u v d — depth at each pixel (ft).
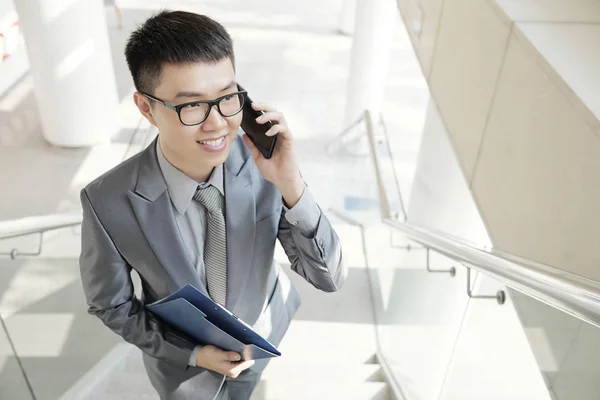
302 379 11.39
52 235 10.16
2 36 22.59
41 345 9.36
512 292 5.74
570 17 6.59
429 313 9.05
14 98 23.22
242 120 4.83
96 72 19.75
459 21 8.51
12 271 8.94
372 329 14.06
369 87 21.66
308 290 15.06
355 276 15.76
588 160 4.79
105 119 20.89
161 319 5.77
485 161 7.27
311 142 23.38
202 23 4.06
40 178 19.48
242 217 5.19
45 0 17.89
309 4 35.53
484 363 6.72
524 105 6.07
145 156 5.06
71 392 9.87
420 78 25.91
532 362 6.63
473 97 7.75
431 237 7.86
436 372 8.57
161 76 4.00
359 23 20.61
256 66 28.09
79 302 10.92
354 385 11.19
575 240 5.04
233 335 5.35
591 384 3.99
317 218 5.22
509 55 6.48
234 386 6.76
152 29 4.02
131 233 5.01
